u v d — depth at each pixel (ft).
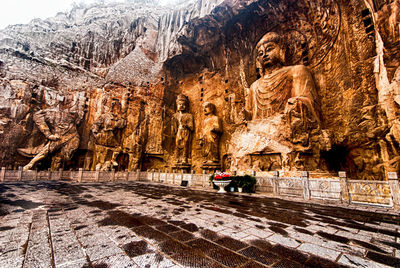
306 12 52.75
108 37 99.50
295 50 55.52
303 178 29.19
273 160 44.62
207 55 77.97
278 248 10.57
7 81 69.05
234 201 26.35
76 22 110.22
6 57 73.10
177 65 86.63
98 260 8.79
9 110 67.36
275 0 55.16
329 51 48.19
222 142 68.33
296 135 41.37
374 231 13.71
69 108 77.05
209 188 42.98
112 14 109.60
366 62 39.81
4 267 7.95
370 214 19.08
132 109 80.69
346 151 43.34
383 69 35.12
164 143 81.15
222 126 69.36
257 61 57.72
